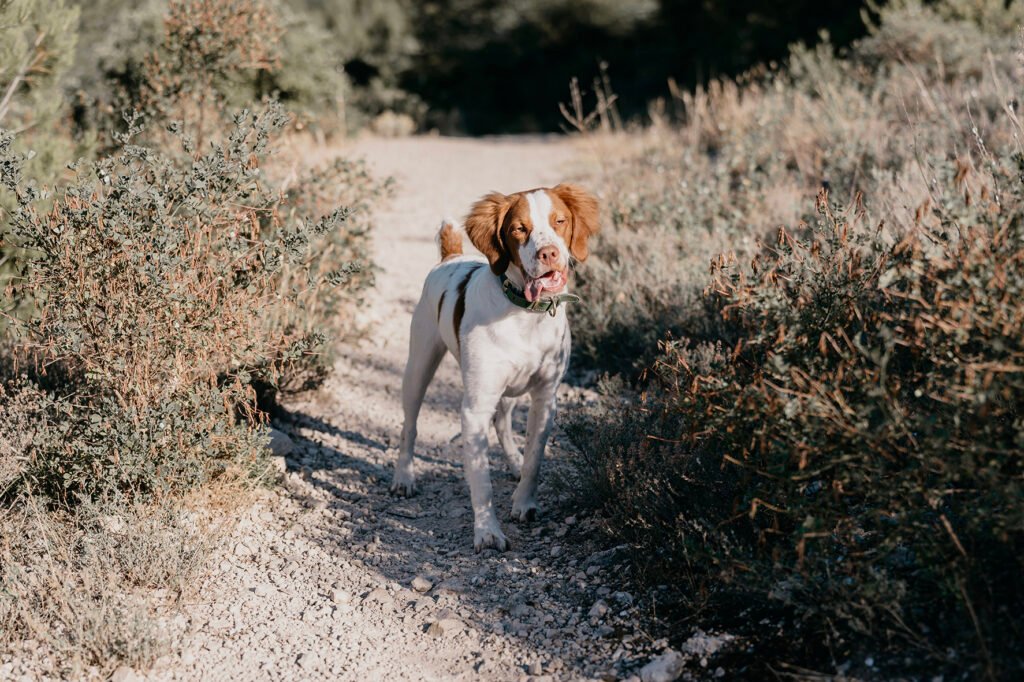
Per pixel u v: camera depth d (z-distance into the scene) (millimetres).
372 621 3791
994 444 2977
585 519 4477
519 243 4008
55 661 3410
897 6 13156
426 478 5262
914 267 3223
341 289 6816
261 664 3510
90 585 3688
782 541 3646
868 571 3197
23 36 6180
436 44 30391
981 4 12320
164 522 4176
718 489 3938
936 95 8820
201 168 4285
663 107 17172
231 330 4371
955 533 3174
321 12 26875
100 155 7180
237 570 4086
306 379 6129
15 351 4715
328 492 4984
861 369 3342
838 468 3236
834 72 12008
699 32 24844
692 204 8195
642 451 4191
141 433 4238
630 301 6672
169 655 3506
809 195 8117
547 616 3742
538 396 4434
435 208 11938
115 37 9305
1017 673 2811
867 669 3059
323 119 15867
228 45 7512
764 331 3607
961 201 3211
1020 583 3055
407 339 7547
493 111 31078
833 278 3639
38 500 4164
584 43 30047
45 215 4430
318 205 7055
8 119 6168
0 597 3547
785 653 3244
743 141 9617
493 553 4262
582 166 13062
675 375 4207
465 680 3416
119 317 4160
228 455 4625
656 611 3639
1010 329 2961
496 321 4199
